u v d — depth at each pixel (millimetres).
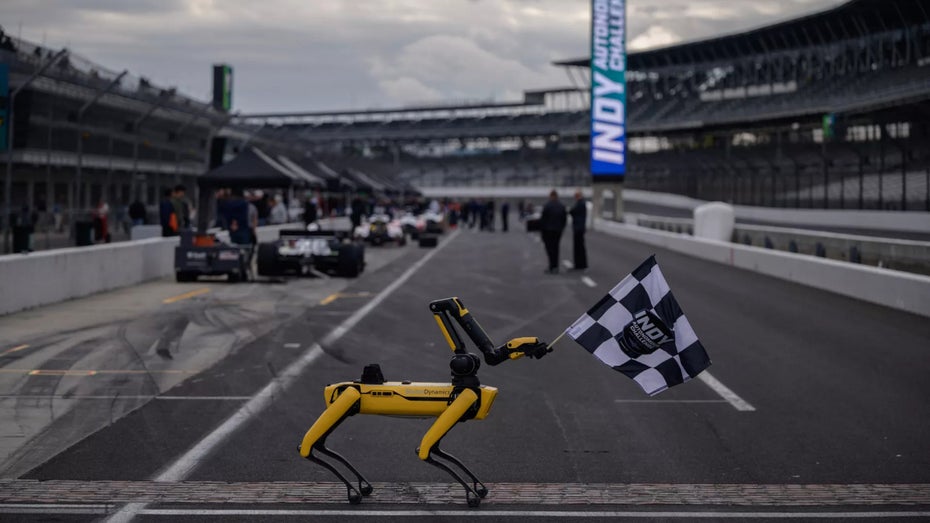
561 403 8266
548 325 13547
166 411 7730
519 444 6754
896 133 64625
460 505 5234
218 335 12164
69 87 29391
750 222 62344
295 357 10531
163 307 15109
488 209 57500
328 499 5324
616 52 53750
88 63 27047
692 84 107062
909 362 10398
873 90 68375
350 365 10062
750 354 10977
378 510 5121
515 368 10070
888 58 73062
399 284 20094
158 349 10953
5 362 9906
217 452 6414
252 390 8648
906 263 16438
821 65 83875
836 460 6332
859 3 69688
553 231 23188
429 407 4762
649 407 8102
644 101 112188
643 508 5230
